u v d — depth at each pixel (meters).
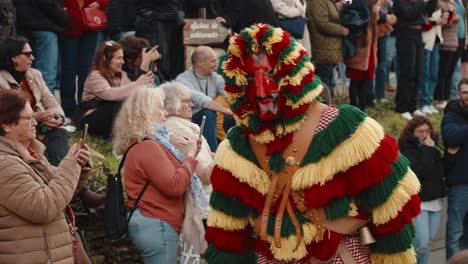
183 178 5.34
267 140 3.38
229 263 3.62
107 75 7.38
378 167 3.33
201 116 7.05
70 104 8.46
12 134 4.52
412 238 3.45
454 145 8.02
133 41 7.58
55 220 4.55
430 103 11.66
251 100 3.37
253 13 8.79
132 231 5.48
